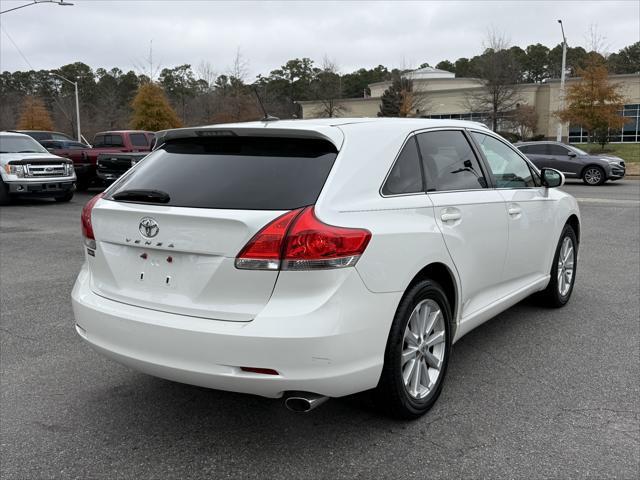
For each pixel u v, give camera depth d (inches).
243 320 112.1
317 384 111.5
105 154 681.0
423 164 144.1
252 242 110.8
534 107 2215.8
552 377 158.7
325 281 111.0
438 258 136.5
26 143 660.7
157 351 118.1
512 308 222.7
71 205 627.5
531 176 199.3
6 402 148.6
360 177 123.8
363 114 2642.7
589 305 226.4
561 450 121.8
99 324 127.3
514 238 176.2
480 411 139.6
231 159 127.8
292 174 119.6
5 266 311.1
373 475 114.4
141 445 127.6
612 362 168.9
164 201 123.2
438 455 121.0
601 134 1398.9
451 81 2637.8
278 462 120.0
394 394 127.8
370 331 117.6
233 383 112.3
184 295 118.7
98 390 155.6
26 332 202.1
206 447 126.4
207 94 1990.7
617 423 133.0
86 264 142.7
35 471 117.6
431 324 138.9
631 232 408.2
